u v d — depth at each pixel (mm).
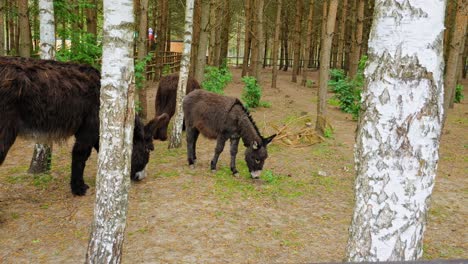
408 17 2625
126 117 3576
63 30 8859
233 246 4902
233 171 7488
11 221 5289
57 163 7848
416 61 2648
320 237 5277
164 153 8867
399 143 2740
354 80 14617
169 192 6543
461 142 11156
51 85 5430
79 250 4625
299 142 10375
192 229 5293
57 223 5293
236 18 32906
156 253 4641
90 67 6180
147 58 10148
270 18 29438
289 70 36781
